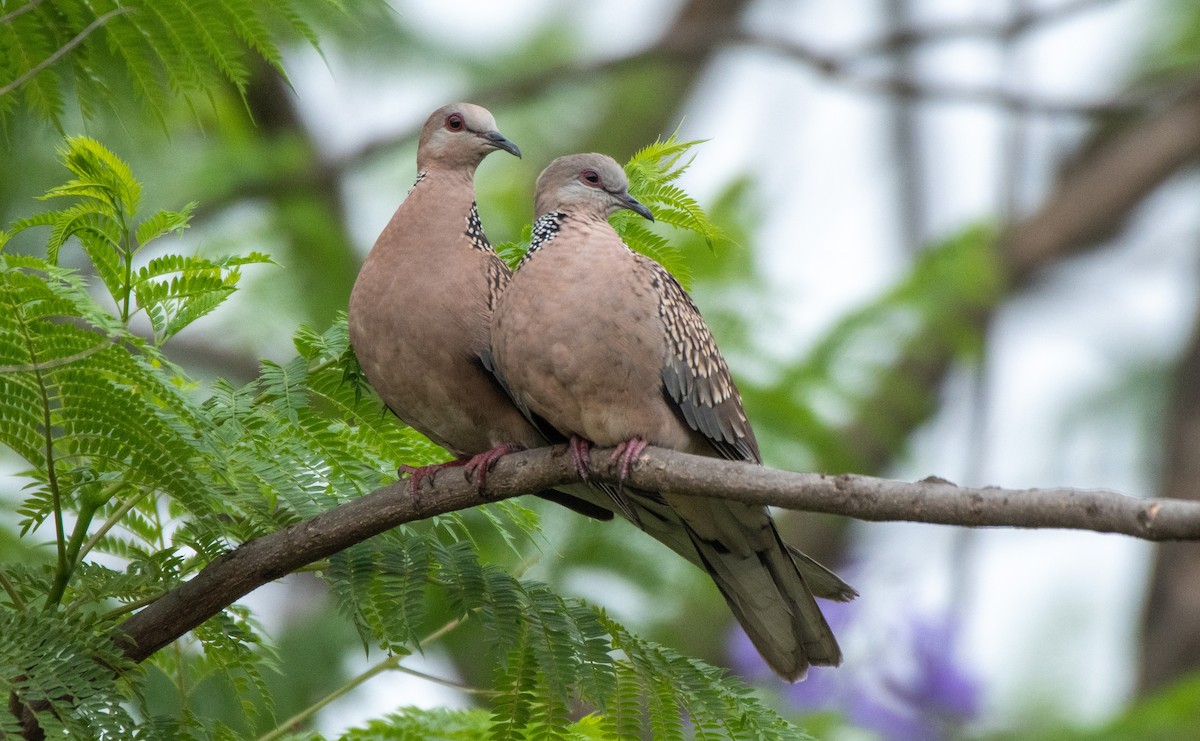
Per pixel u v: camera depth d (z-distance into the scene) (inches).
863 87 821.2
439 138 413.4
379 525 307.1
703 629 626.2
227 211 695.7
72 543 307.4
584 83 862.5
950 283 630.5
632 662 315.3
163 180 666.8
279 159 711.7
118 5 344.2
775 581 370.0
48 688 267.4
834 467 569.3
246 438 311.4
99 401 284.5
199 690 395.2
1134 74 901.8
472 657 546.3
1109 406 839.7
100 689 273.6
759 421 560.7
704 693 313.4
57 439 290.8
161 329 310.2
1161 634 875.4
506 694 307.3
